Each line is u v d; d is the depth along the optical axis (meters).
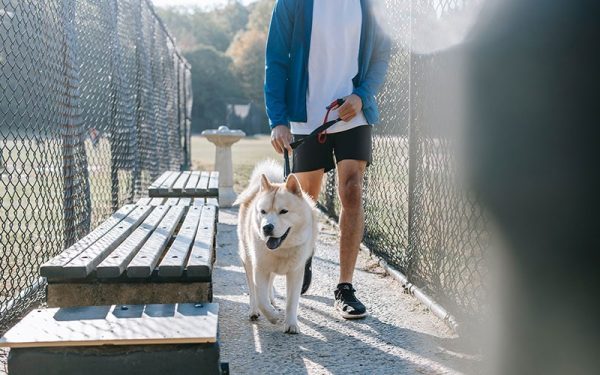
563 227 1.02
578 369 1.03
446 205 3.54
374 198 5.80
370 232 5.73
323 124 3.67
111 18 5.84
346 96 3.80
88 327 2.13
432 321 3.58
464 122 1.21
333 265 5.18
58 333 2.07
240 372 2.80
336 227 6.89
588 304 1.01
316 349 3.12
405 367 2.86
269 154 23.36
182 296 2.66
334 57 3.81
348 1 3.80
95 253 2.69
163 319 2.21
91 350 2.06
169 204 4.88
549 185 1.03
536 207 1.05
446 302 3.62
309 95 3.87
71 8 4.13
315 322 3.60
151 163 8.55
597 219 0.99
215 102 60.91
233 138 9.03
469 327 3.00
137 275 2.51
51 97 3.92
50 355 2.04
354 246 3.76
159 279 2.64
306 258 3.45
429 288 4.00
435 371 2.79
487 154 1.14
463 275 3.79
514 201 1.09
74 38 4.16
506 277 1.13
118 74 5.98
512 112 1.08
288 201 3.28
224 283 4.55
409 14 4.54
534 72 1.04
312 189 4.02
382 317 3.69
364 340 3.26
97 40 5.62
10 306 3.29
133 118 7.07
